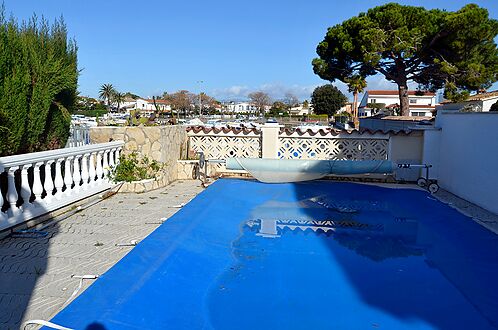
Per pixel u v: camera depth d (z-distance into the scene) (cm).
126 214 654
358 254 532
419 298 409
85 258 451
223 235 588
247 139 1070
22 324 309
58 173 628
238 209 741
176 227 573
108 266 429
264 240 580
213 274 456
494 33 2397
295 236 601
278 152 1060
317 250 543
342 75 2850
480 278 458
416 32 2328
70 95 762
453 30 2306
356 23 2505
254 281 442
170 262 454
